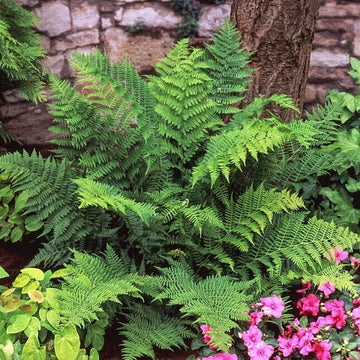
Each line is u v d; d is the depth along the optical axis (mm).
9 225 1958
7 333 1528
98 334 1662
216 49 1974
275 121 1814
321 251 1747
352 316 1733
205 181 1807
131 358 1586
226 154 1696
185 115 1876
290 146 2064
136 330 1672
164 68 1923
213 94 1964
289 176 2041
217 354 1624
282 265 1824
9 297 1581
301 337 1674
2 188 2016
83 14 2518
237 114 1943
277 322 1693
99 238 1838
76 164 1904
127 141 1870
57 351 1512
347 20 2572
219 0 2537
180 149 1906
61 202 1795
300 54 2014
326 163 2027
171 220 1858
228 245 1848
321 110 2154
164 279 1682
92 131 1847
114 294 1568
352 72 2316
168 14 2541
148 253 1814
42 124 2531
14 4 2203
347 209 2061
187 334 1689
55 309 1569
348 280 1697
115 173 1879
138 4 2525
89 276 1639
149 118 1909
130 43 2555
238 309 1578
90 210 1809
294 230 1798
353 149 2061
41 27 2504
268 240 1815
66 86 1856
